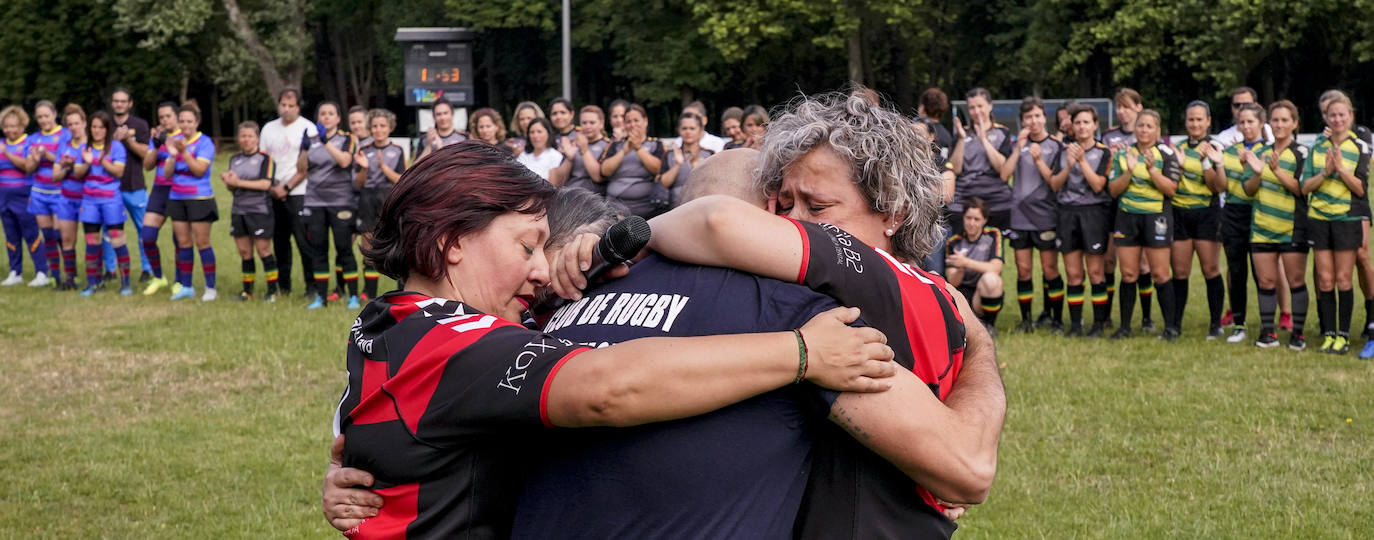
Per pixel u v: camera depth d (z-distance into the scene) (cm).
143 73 4425
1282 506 481
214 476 539
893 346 165
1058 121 1084
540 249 180
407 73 2164
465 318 165
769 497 157
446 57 2156
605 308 170
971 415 165
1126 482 517
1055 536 448
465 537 163
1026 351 833
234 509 491
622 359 149
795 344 152
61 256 1378
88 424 639
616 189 1023
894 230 185
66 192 1155
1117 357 806
